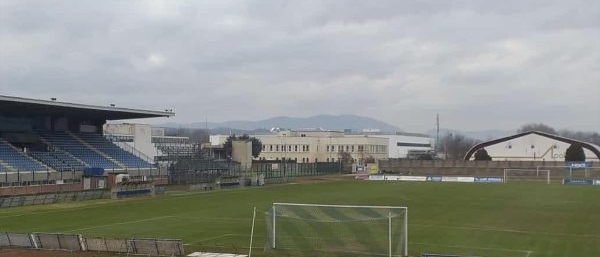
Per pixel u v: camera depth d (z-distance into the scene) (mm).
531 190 77375
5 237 31812
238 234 37250
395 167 134250
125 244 29906
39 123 82812
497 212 50312
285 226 37594
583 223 42750
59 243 30922
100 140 89688
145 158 98062
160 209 53031
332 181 103312
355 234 35188
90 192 62500
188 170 95500
